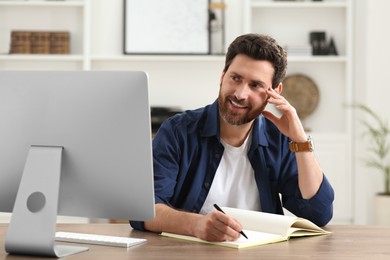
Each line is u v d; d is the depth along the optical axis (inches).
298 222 91.7
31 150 79.6
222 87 98.4
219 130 103.8
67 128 78.9
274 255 77.2
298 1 260.7
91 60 263.4
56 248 80.0
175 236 89.0
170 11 261.7
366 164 244.7
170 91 264.2
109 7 263.4
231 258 75.0
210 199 105.0
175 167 102.5
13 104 80.0
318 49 261.6
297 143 100.7
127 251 79.2
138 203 79.0
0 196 82.5
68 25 263.1
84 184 79.8
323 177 101.8
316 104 265.3
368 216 250.7
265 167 105.9
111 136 78.2
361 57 253.9
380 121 245.6
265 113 102.4
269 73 97.0
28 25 262.5
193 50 261.7
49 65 264.2
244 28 258.5
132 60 263.9
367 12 247.0
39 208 78.1
